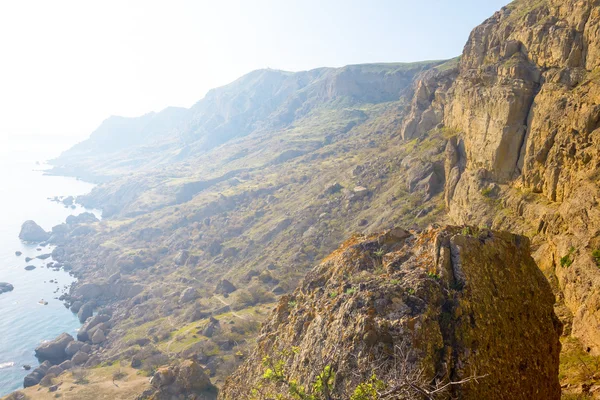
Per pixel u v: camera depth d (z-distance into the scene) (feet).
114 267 365.20
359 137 539.29
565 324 57.41
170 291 300.61
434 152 213.25
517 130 108.88
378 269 31.91
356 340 25.27
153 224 460.14
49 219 561.02
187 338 203.92
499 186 110.73
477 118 126.82
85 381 181.57
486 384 23.50
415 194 203.82
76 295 318.24
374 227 205.98
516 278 28.99
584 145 79.46
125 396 159.12
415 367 22.44
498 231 30.30
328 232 273.54
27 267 379.96
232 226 384.27
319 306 33.24
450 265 27.63
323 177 397.60
